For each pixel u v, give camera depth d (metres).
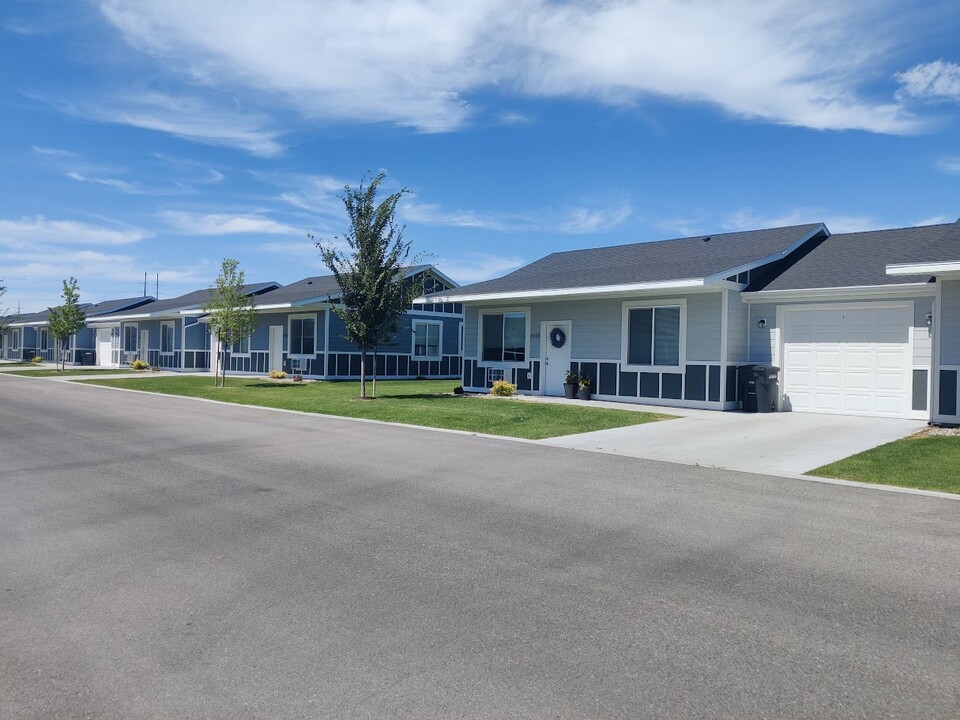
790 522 6.70
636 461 9.92
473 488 8.13
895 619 4.48
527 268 23.64
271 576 5.26
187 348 34.94
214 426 13.59
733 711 3.41
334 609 4.64
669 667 3.85
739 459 10.07
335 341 27.77
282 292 31.11
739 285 17.02
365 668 3.84
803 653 4.02
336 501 7.51
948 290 13.23
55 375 31.47
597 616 4.53
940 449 10.72
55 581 5.15
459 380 30.50
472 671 3.80
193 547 5.95
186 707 3.45
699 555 5.73
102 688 3.63
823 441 11.81
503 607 4.68
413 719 3.34
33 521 6.74
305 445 11.27
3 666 3.86
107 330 42.66
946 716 3.37
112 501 7.52
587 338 19.69
